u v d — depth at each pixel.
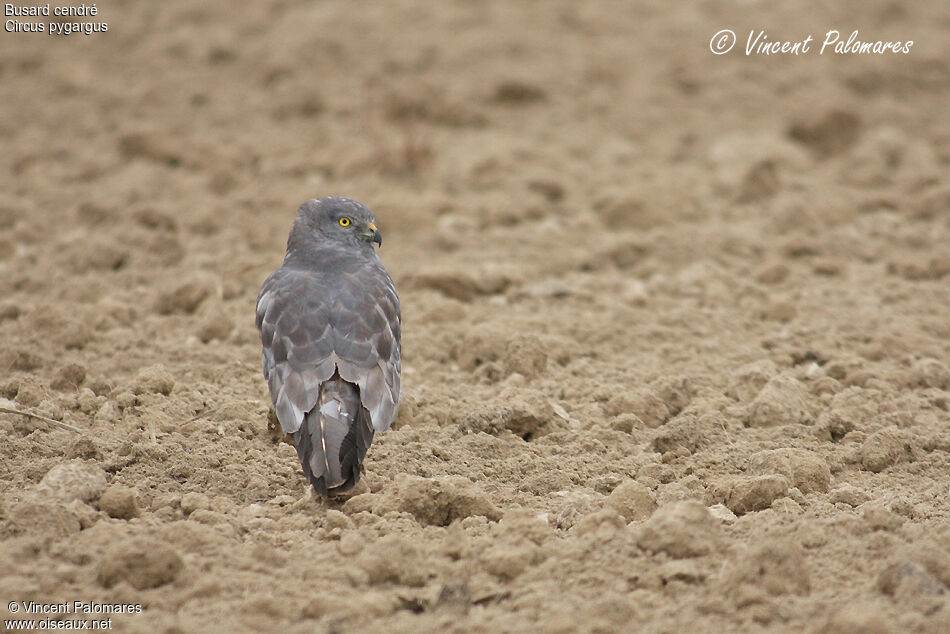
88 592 7.54
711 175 20.73
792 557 7.59
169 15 29.94
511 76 25.39
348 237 10.79
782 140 22.33
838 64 26.95
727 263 16.73
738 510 9.23
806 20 29.72
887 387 12.09
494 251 17.27
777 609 7.30
